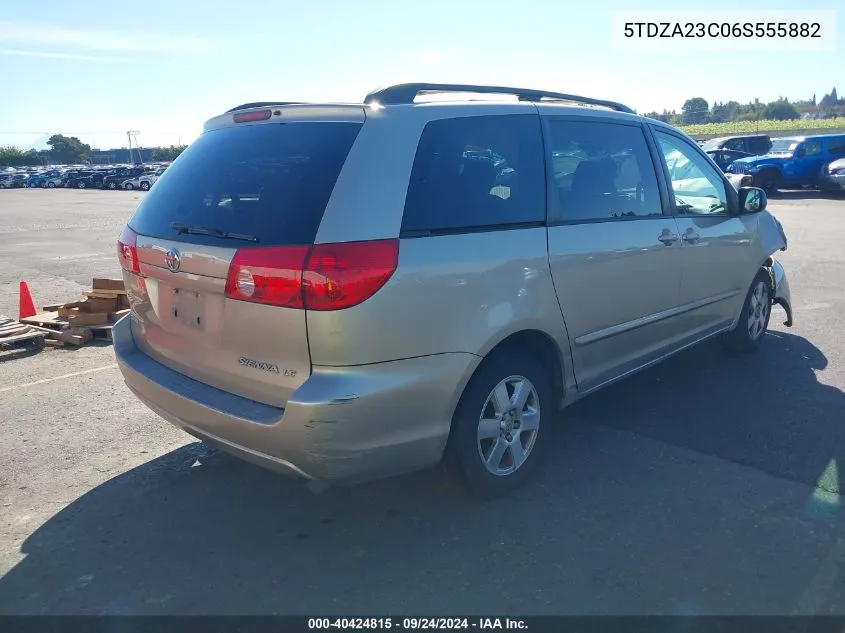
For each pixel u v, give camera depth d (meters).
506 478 3.64
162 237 3.41
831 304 7.69
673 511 3.51
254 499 3.74
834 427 4.47
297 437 2.89
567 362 3.85
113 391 5.48
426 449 3.21
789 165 22.47
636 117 4.54
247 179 3.22
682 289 4.72
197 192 3.40
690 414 4.72
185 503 3.71
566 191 3.85
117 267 12.27
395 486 3.83
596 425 4.57
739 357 5.89
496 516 3.51
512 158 3.61
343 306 2.84
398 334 2.99
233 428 3.07
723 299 5.27
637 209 4.34
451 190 3.28
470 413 3.36
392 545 3.29
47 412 5.03
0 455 4.30
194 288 3.23
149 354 3.73
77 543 3.35
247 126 3.50
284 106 3.35
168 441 4.50
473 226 3.32
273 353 2.97
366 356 2.92
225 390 3.22
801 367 5.62
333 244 2.86
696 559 3.12
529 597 2.89
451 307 3.15
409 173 3.13
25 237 17.59
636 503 3.60
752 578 2.98
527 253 3.50
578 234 3.81
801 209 18.33
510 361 3.51
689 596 2.88
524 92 3.97
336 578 3.06
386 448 3.05
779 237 5.95
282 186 3.08
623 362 4.33
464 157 3.39
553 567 3.09
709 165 5.16
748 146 26.98
